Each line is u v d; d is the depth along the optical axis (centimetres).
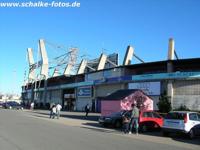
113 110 3147
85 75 7325
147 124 2353
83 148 1256
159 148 1402
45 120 3180
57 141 1446
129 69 6038
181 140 1858
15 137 1550
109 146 1355
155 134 2186
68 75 8025
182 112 1992
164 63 5303
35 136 1622
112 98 3206
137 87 5559
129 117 2153
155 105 5222
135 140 1686
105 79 6347
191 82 4844
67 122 3061
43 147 1238
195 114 2016
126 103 3122
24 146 1248
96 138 1664
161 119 2445
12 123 2519
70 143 1395
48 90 9406
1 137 1536
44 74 9225
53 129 2108
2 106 8088
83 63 8856
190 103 4812
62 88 8319
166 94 5028
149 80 5347
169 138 1939
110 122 2638
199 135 2034
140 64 5666
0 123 2467
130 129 2127
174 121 1994
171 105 4966
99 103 6612
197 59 4800
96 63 8762
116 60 8088
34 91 10312
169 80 5041
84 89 7206
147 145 1488
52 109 3672
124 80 5816
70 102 7956
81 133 1920
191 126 1956
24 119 3136
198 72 4731
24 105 10381
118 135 1945
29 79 10781
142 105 3206
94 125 2822
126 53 7269
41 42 9300
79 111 6950
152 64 5462
